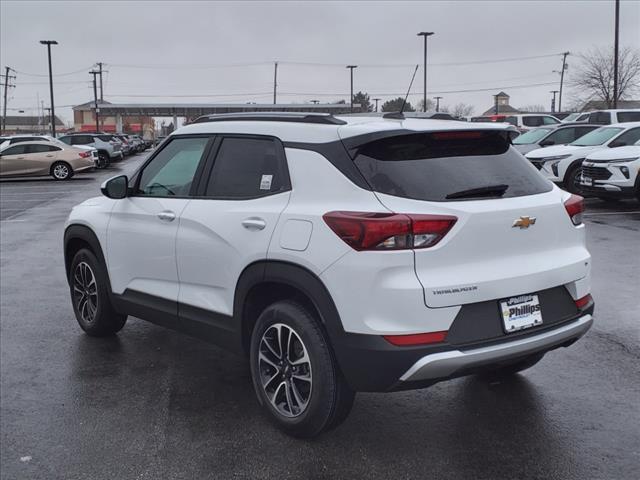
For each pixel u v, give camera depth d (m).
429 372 3.30
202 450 3.79
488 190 3.57
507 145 3.98
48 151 25.83
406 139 3.60
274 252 3.71
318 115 3.95
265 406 4.00
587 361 5.00
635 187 12.86
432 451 3.70
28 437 4.00
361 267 3.32
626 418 4.05
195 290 4.44
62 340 5.79
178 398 4.52
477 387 4.55
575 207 3.94
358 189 3.47
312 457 3.67
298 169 3.78
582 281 3.91
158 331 6.00
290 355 3.82
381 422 4.06
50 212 15.45
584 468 3.49
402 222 3.28
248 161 4.16
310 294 3.55
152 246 4.73
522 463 3.55
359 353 3.36
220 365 5.13
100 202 5.59
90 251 5.60
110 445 3.88
